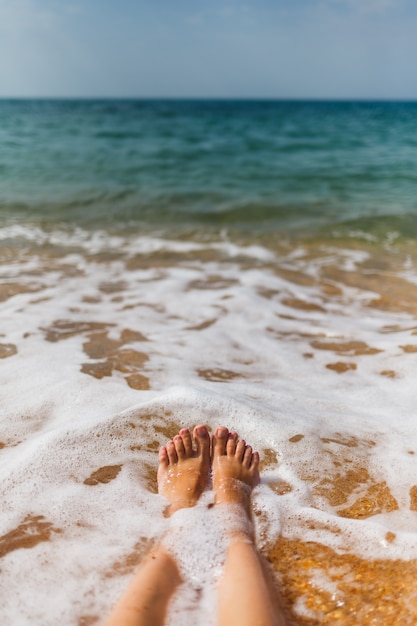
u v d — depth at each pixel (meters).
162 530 0.75
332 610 0.63
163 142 7.17
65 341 1.38
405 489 0.86
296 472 0.91
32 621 0.61
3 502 0.80
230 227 2.94
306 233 2.76
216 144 6.97
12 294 1.75
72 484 0.85
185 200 3.64
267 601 0.60
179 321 1.56
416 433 1.00
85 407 1.06
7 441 0.96
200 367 1.27
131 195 3.76
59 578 0.67
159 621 0.59
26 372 1.21
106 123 10.57
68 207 3.39
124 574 0.68
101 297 1.75
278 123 10.93
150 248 2.47
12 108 22.02
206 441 0.94
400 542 0.73
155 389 1.15
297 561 0.71
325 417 1.06
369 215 3.12
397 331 1.50
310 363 1.31
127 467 0.91
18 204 3.43
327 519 0.78
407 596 0.65
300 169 4.88
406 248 2.47
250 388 1.17
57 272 2.03
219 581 0.65
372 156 5.59
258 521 0.78
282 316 1.61
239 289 1.85
